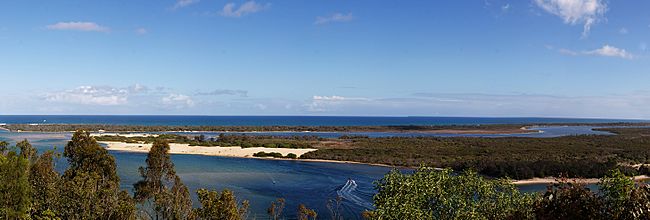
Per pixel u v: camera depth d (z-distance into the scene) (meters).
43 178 28.55
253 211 43.59
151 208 39.69
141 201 40.84
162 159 44.41
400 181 19.69
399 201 18.36
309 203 48.22
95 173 33.50
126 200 33.31
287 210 44.66
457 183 20.14
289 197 51.25
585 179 67.00
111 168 39.47
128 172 64.94
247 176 66.06
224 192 27.48
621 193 12.18
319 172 73.44
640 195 11.78
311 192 54.56
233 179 62.91
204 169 72.81
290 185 59.31
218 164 80.69
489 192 19.62
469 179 20.34
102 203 28.64
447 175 20.12
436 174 19.98
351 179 65.62
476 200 19.80
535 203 13.34
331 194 53.28
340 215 43.34
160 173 44.03
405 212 17.67
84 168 37.81
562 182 13.39
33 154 40.75
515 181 66.56
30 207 26.19
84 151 38.84
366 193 54.69
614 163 71.31
